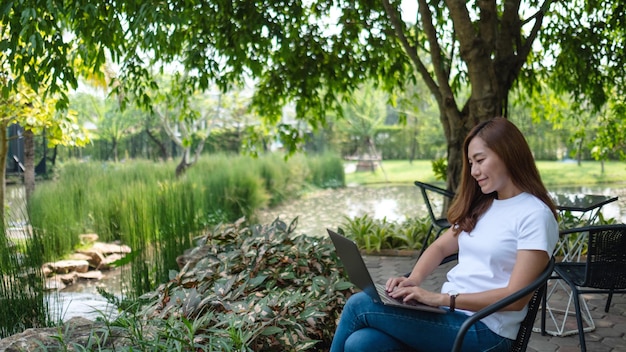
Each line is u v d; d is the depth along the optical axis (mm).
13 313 4594
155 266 6000
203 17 7520
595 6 8641
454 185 7430
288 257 3666
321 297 3320
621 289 3678
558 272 3787
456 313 2262
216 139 23219
